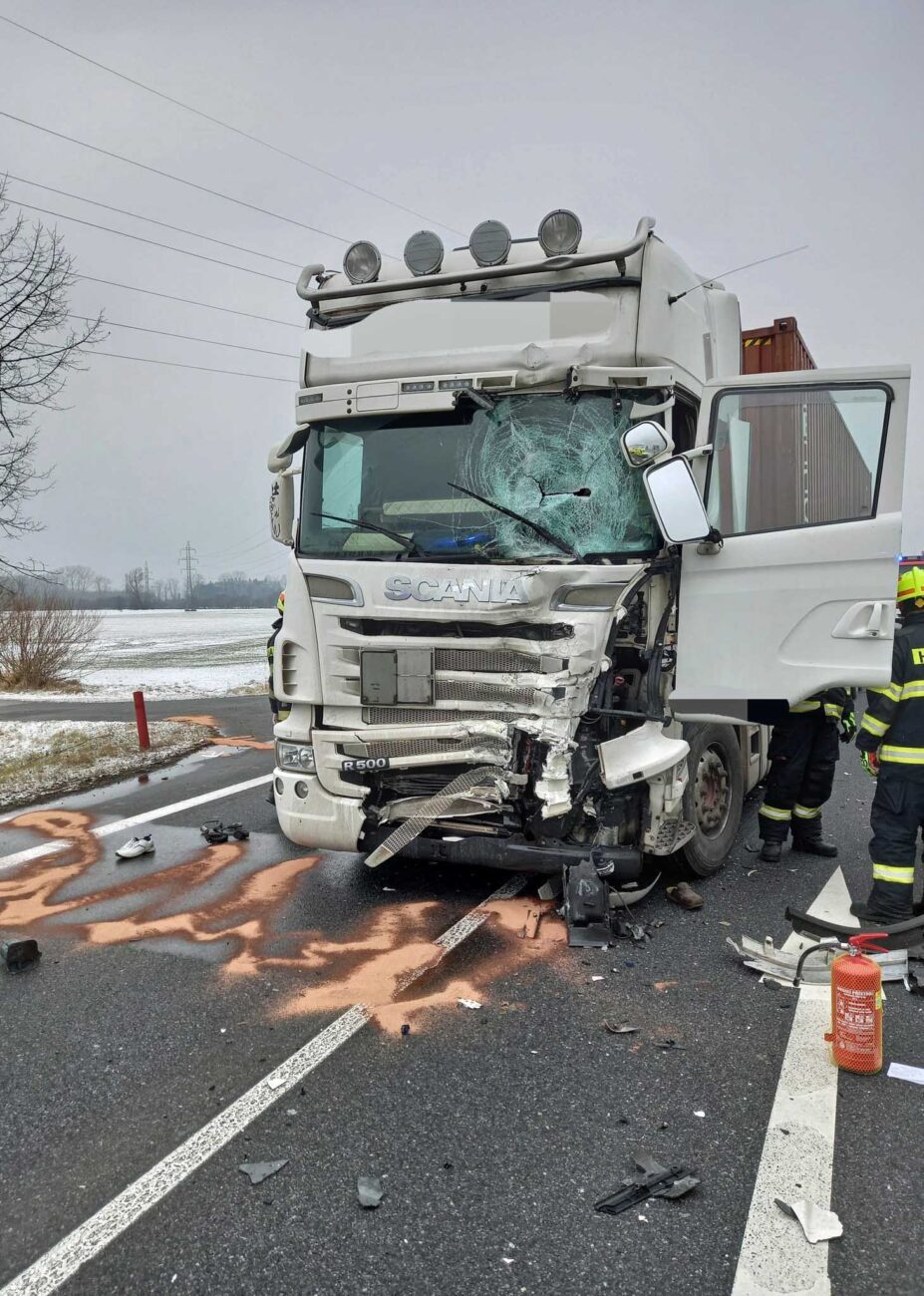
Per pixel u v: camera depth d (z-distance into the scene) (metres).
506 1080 3.05
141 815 7.02
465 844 4.35
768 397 4.12
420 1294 2.13
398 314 4.54
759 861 5.51
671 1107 2.88
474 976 3.86
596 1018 3.48
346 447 4.59
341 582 4.40
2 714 14.33
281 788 4.69
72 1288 2.18
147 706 14.76
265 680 19.12
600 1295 2.12
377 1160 2.63
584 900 4.16
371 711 4.45
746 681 4.18
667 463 3.89
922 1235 2.29
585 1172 2.56
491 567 4.12
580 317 4.27
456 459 4.36
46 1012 3.64
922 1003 3.60
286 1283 2.18
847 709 5.59
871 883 5.03
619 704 4.44
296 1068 3.15
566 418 4.24
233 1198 2.48
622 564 4.09
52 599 19.31
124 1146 2.73
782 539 4.09
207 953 4.20
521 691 4.13
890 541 3.94
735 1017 3.48
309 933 4.38
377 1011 3.57
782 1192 2.46
